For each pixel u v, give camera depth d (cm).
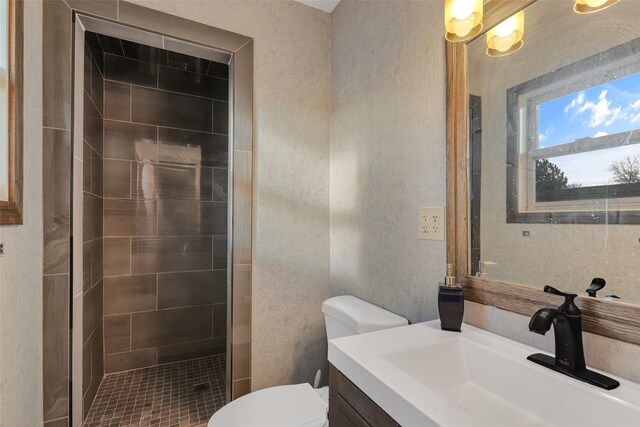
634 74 64
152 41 147
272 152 166
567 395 63
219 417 113
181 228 240
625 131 65
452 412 53
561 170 76
